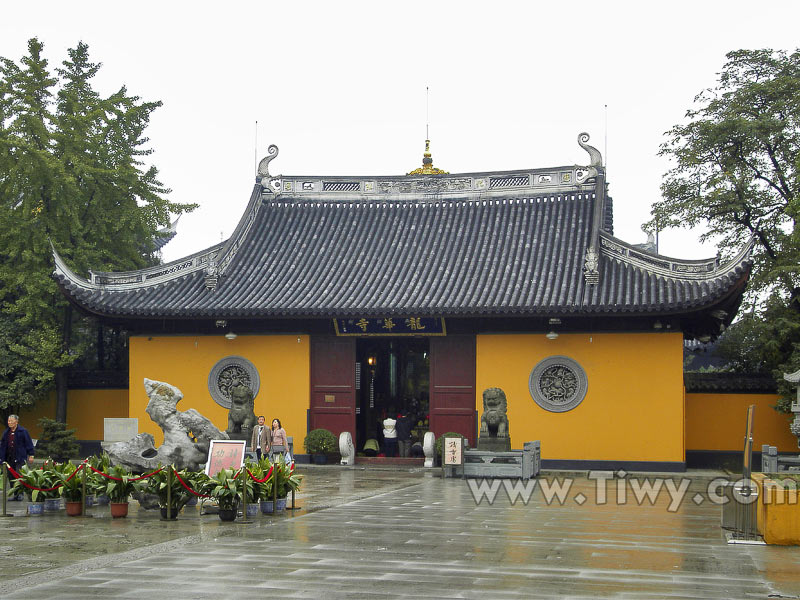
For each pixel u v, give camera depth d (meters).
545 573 13.11
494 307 32.00
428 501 22.06
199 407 36.19
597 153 37.56
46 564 13.77
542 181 38.28
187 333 36.59
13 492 19.86
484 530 17.19
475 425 34.09
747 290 36.69
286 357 35.84
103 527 17.56
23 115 37.84
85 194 39.91
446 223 38.03
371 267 36.00
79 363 44.41
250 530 17.09
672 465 31.91
